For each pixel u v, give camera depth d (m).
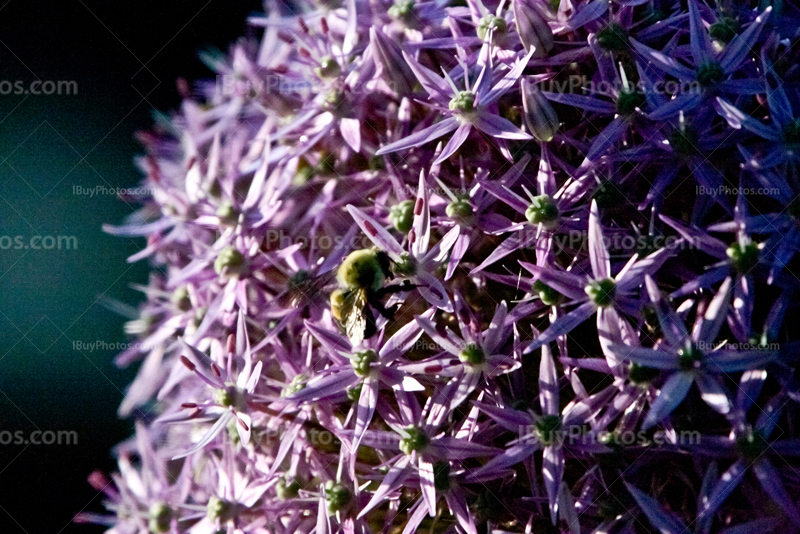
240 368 0.22
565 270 0.21
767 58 0.22
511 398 0.22
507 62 0.22
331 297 0.22
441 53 0.23
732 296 0.21
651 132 0.21
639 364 0.20
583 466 0.21
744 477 0.20
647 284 0.20
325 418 0.22
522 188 0.22
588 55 0.22
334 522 0.22
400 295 0.22
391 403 0.22
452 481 0.21
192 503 0.23
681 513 0.21
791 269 0.21
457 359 0.22
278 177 0.23
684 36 0.22
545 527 0.21
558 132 0.22
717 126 0.22
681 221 0.21
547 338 0.21
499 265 0.22
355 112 0.23
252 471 0.23
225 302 0.23
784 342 0.21
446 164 0.23
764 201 0.21
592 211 0.21
